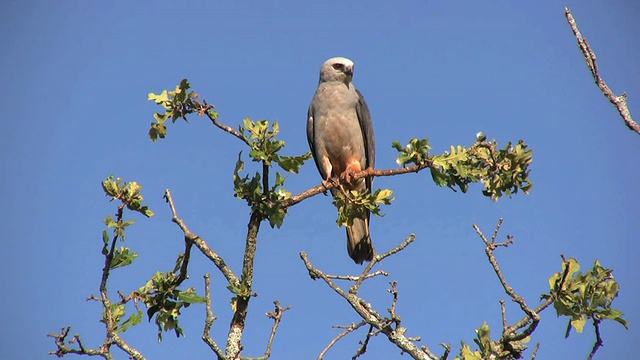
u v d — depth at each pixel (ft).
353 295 27.91
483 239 25.48
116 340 24.95
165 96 26.86
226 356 25.44
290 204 27.99
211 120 26.89
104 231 26.25
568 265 23.32
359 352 27.40
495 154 28.07
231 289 26.58
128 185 26.43
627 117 21.90
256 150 26.45
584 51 22.61
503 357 24.34
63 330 24.73
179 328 26.78
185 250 27.43
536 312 23.56
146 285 26.81
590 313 22.82
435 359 27.09
